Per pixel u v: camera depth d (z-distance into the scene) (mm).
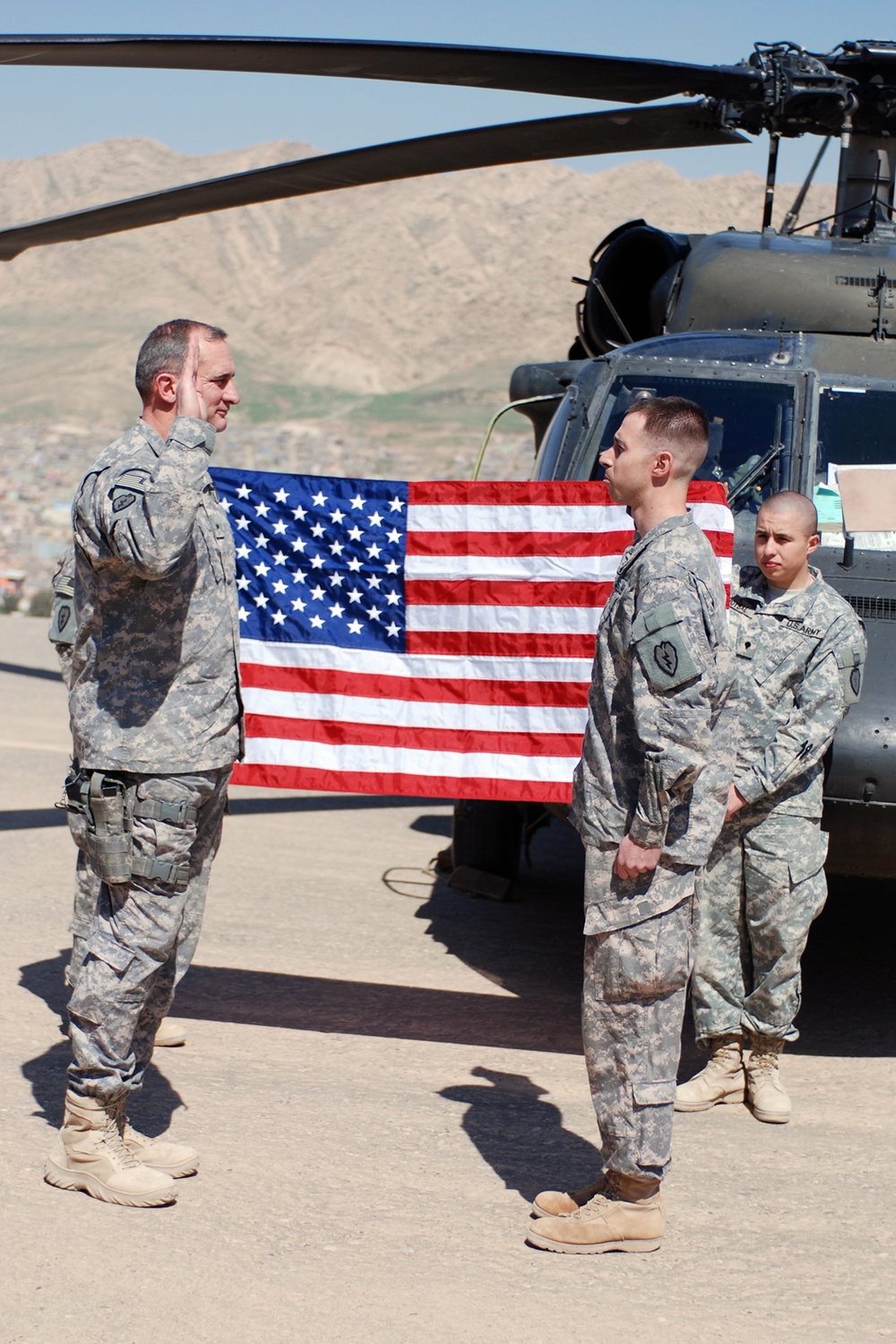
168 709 3182
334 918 5801
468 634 4508
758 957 3979
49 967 4914
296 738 4578
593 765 3041
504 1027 4566
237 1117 3727
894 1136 3795
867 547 4680
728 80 5547
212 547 3287
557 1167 3494
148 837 3156
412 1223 3154
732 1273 2986
